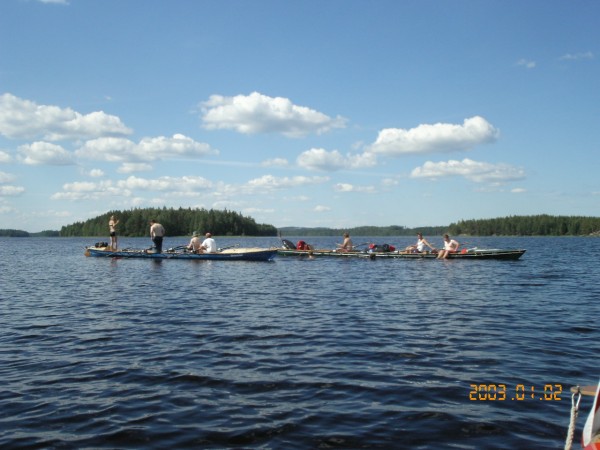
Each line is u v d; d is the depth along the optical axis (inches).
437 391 268.1
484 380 286.2
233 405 249.0
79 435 214.2
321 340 384.5
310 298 615.8
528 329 422.6
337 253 1391.5
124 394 264.7
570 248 2365.9
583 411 240.1
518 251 1290.6
